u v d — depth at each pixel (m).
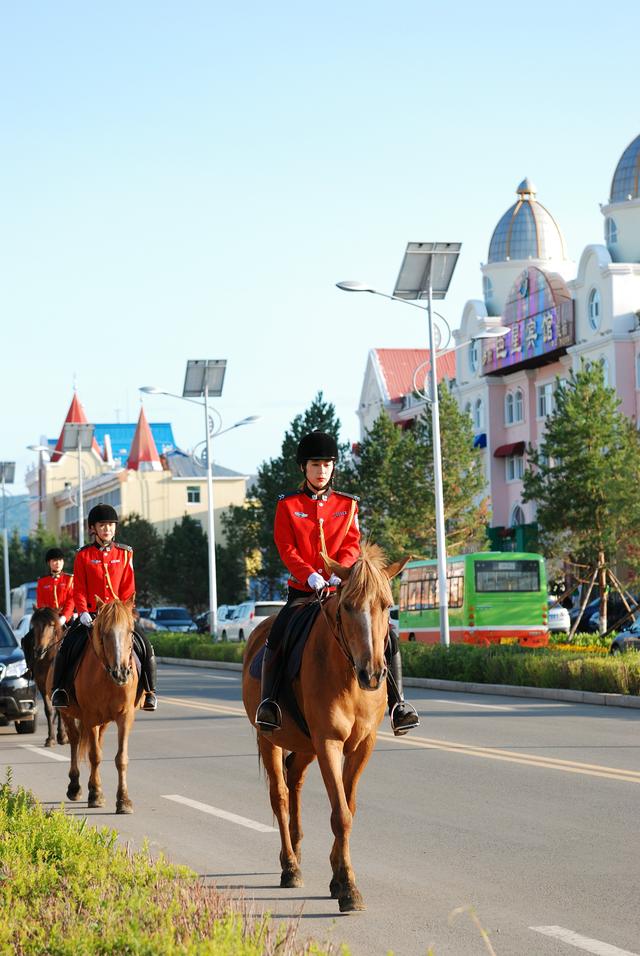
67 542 103.56
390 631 9.33
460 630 45.03
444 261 37.31
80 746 13.12
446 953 7.26
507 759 15.93
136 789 14.30
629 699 24.50
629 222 60.56
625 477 40.53
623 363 55.44
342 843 8.32
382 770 15.17
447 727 20.19
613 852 9.98
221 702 26.64
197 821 12.02
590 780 13.93
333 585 8.87
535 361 62.41
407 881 9.16
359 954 7.26
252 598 82.19
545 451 42.22
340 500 9.48
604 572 42.44
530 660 28.41
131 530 88.12
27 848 8.81
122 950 6.21
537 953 7.19
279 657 9.10
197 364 52.88
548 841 10.51
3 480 93.31
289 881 9.05
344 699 8.38
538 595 44.50
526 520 64.25
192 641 49.59
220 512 111.38
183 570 81.31
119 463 140.00
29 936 6.62
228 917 6.73
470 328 70.19
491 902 8.45
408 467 54.12
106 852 8.70
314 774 15.41
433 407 36.81
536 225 73.25
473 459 54.72
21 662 20.77
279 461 62.25
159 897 7.30
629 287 55.84
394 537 52.88
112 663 12.34
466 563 44.66
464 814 11.97
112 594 13.73
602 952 7.17
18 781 15.25
